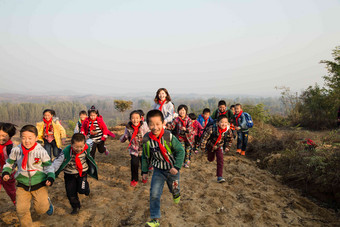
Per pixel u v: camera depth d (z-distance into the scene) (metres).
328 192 4.41
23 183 3.24
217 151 5.36
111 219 3.68
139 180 5.38
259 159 7.33
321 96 14.42
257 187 4.96
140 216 3.78
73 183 3.76
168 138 3.33
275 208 4.08
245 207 4.10
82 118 6.20
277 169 5.98
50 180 3.23
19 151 3.24
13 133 3.66
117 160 6.82
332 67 14.48
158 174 3.49
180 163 3.31
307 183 4.87
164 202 4.26
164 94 6.00
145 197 4.44
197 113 14.41
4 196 4.49
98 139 5.97
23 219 3.26
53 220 3.62
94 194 4.55
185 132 5.91
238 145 7.81
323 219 3.78
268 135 9.16
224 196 4.48
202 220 3.68
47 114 5.90
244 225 3.60
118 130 11.73
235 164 6.61
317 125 13.44
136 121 4.83
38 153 3.25
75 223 3.55
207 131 5.21
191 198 4.43
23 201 3.23
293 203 4.21
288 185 5.13
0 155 3.57
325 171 4.65
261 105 12.94
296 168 5.48
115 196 4.50
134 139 4.89
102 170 5.96
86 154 3.80
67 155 3.63
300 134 8.44
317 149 5.64
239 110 7.66
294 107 15.89
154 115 3.22
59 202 4.21
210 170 6.09
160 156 3.37
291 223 3.64
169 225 3.53
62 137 6.10
